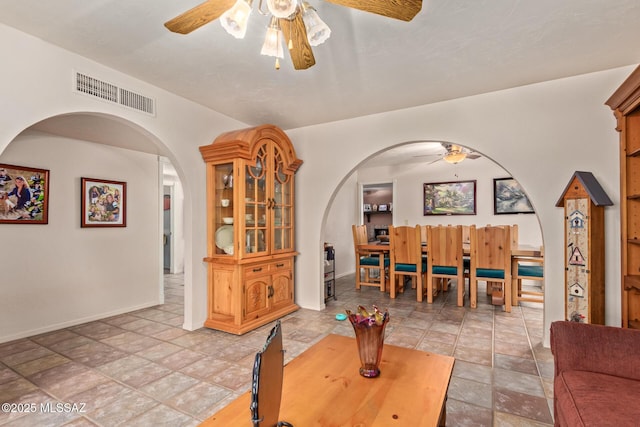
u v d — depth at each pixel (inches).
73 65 91.3
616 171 101.9
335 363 62.3
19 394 81.9
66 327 135.2
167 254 292.2
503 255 153.2
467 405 76.9
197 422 70.6
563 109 109.4
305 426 43.2
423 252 187.2
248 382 87.3
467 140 124.2
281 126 161.8
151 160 173.9
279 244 149.4
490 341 116.6
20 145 126.6
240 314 124.4
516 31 81.8
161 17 75.7
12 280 122.6
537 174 112.9
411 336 121.6
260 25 78.2
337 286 214.4
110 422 70.6
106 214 153.2
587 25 79.2
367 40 85.9
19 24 78.1
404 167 262.7
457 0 69.8
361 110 139.1
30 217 128.0
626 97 88.6
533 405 76.9
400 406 47.9
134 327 133.9
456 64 99.3
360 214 283.6
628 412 45.0
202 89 117.3
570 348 60.6
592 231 95.8
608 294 100.1
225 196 135.0
